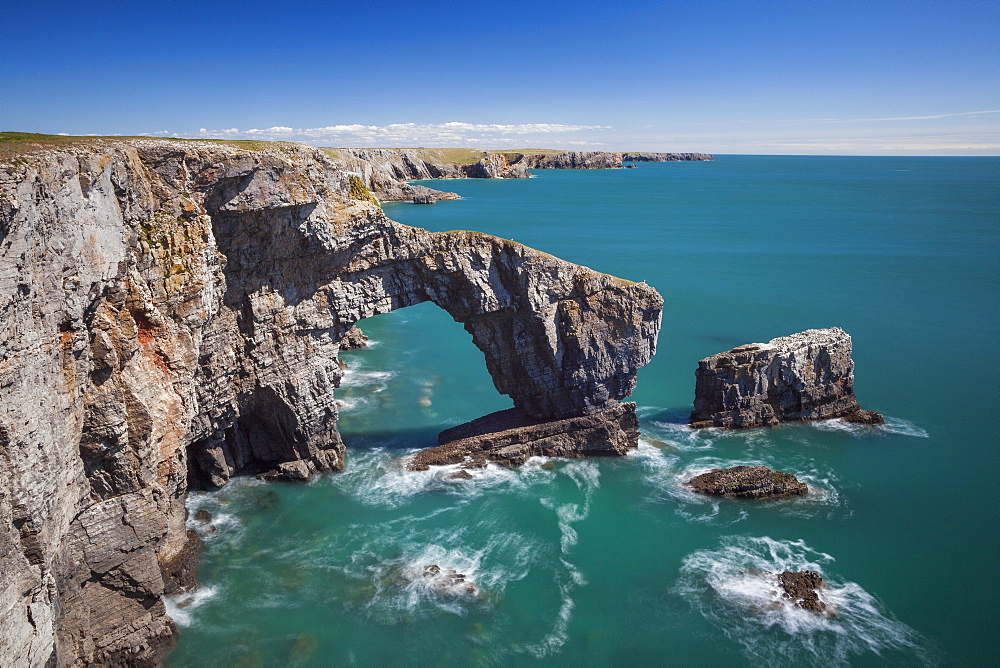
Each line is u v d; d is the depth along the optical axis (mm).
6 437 24203
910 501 54156
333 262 50281
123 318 34844
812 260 152375
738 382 65062
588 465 58344
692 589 43469
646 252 162375
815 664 37781
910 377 79750
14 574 24500
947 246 169875
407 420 67250
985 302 113750
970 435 65125
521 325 57188
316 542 46688
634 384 61969
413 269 53906
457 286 54656
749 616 41219
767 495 54062
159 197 38500
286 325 49719
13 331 24500
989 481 57219
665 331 99062
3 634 23453
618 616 40938
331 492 52781
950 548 48344
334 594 41812
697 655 38219
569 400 59844
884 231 197250
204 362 45188
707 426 66000
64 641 31656
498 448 58375
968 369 82312
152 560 35750
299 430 53188
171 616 39250
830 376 67688
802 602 42188
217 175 40344
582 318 57750
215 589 41781
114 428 32688
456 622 39969
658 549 47406
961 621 41344
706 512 51969
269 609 40312
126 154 35500
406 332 100562
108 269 32844
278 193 43250
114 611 34656
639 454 60688
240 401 49844
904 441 63844
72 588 32188
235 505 50594
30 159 26672
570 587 43281
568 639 39000
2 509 24109
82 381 31094
